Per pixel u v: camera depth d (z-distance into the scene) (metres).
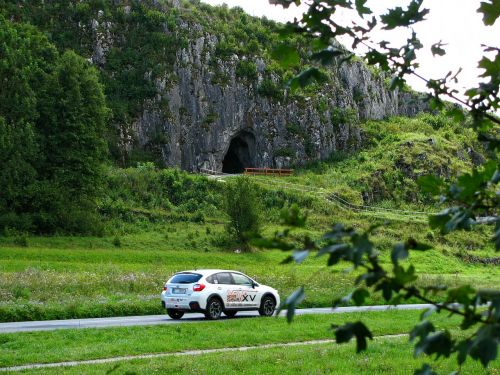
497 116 3.69
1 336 16.86
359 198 92.06
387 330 20.17
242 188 65.50
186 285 24.12
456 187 3.09
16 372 12.18
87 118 76.31
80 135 74.88
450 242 73.69
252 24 128.00
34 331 17.98
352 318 22.70
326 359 13.75
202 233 69.19
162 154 106.38
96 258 52.78
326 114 117.44
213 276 24.67
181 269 46.34
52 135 74.94
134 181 83.69
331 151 115.81
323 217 77.94
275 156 113.75
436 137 113.69
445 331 2.88
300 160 114.00
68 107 74.88
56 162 74.31
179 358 13.91
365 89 130.12
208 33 118.31
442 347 2.82
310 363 13.18
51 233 65.50
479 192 3.14
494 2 3.20
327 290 33.50
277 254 61.88
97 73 88.56
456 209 3.14
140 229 71.12
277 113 115.88
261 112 115.56
